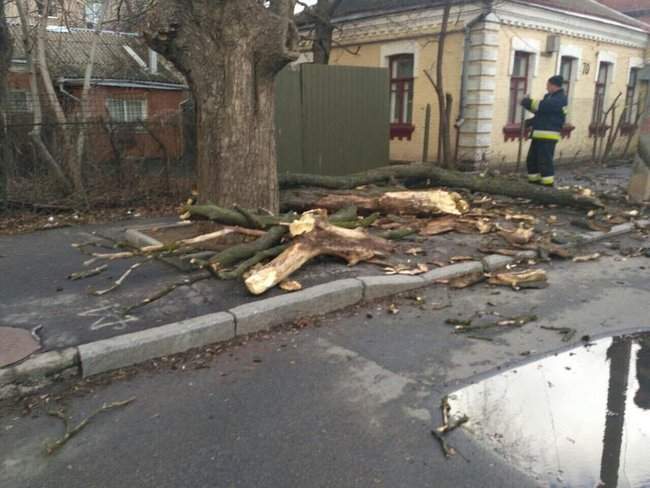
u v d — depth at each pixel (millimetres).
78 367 3918
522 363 4184
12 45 9641
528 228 7672
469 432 3297
